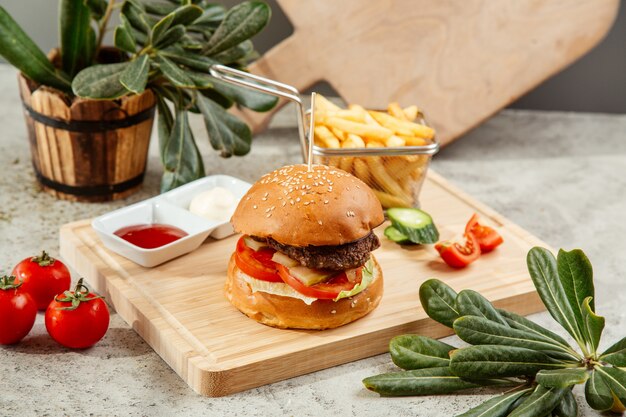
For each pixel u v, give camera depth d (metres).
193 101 1.14
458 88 1.30
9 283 0.94
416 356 0.93
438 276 1.04
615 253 1.13
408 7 1.29
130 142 1.13
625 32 1.39
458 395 0.92
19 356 0.94
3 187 1.17
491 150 1.33
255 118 1.32
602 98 1.43
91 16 1.14
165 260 1.03
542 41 1.29
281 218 0.94
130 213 1.07
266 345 0.94
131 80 1.04
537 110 1.44
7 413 0.89
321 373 0.95
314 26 1.30
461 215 1.15
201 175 1.13
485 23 1.29
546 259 0.96
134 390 0.92
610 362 0.90
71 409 0.89
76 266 1.05
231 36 1.12
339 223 0.94
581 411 0.91
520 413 0.87
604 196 1.24
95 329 0.94
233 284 0.98
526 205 1.21
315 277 0.94
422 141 1.10
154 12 1.15
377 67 1.30
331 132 1.10
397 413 0.90
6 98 1.37
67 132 1.10
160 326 0.95
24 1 1.36
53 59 1.17
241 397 0.92
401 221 1.08
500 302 1.02
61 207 1.14
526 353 0.91
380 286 0.99
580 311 0.93
